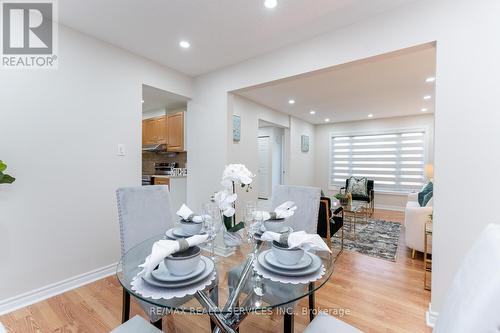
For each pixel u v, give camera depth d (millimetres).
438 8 1739
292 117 6121
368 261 2871
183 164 4848
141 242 1661
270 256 1226
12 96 1883
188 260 958
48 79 2064
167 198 1934
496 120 1564
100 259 2410
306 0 1846
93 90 2354
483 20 1595
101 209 2418
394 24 1920
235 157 4211
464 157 1656
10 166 1876
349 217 4578
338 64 2209
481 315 510
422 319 1804
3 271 1853
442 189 1726
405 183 6004
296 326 1724
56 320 1766
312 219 1771
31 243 1981
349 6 1908
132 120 2682
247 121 4508
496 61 1561
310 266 1140
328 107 5113
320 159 7242
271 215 1530
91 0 1829
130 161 2660
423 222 2855
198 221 1550
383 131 6254
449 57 1697
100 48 2406
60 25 2133
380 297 2098
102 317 1801
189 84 3348
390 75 3268
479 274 628
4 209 1855
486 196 1599
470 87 1633
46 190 2057
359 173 6641
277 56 2607
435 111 1755
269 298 1075
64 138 2158
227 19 2088
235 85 2961
